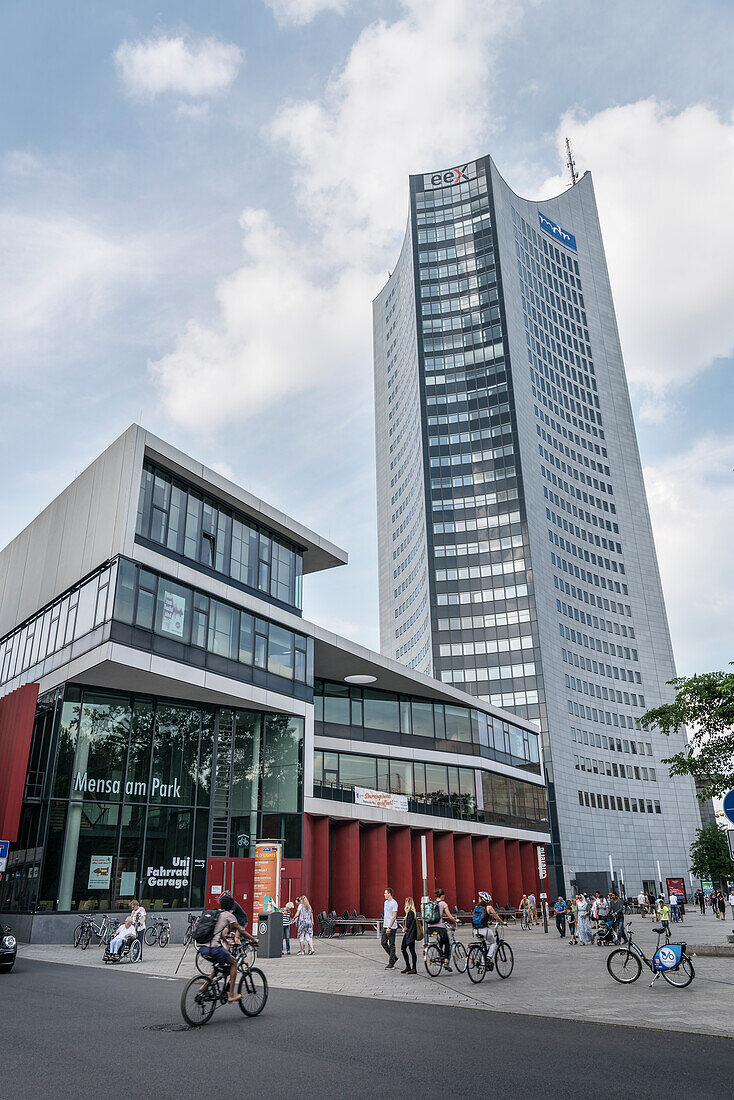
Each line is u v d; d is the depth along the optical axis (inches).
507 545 3823.8
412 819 1608.0
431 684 1768.0
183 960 817.5
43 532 1365.7
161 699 1199.6
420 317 4436.5
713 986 593.0
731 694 920.3
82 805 1066.1
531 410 4264.3
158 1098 263.3
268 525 1412.4
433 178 4756.4
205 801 1203.2
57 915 999.0
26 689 1131.9
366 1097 267.7
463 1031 402.0
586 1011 476.7
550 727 3408.0
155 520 1168.2
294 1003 507.8
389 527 5098.4
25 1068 305.9
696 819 3983.8
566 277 5118.1
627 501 4680.1
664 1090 281.9
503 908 1813.5
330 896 1434.5
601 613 4175.7
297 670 1393.9
